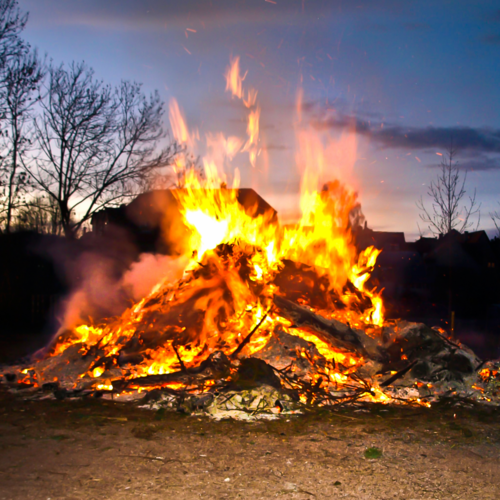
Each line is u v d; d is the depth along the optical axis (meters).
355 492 3.87
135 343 8.27
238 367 7.11
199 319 8.57
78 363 8.13
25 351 11.94
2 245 21.19
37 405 6.30
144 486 3.90
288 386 7.05
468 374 7.71
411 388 7.32
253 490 3.87
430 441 5.12
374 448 4.84
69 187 24.73
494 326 19.66
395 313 20.92
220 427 5.47
